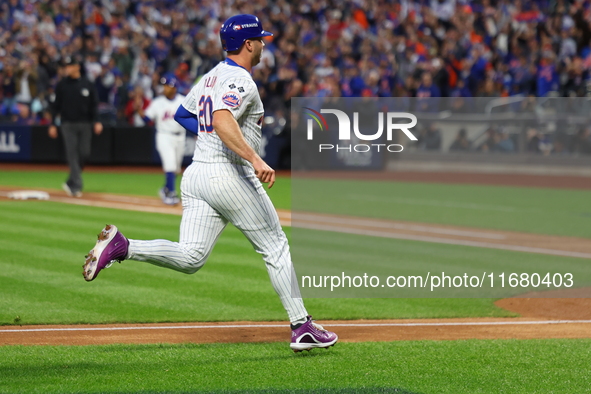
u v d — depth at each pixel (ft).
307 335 59.72
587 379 54.95
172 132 162.20
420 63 261.03
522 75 252.21
